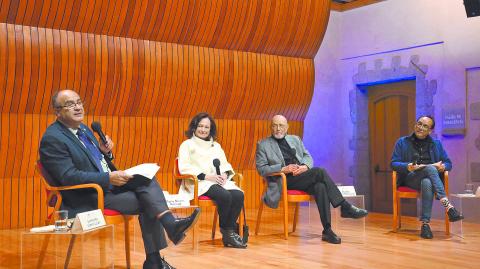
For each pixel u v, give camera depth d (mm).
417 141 6148
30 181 6605
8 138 6418
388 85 8781
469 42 7492
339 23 9305
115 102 7090
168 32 7297
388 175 8820
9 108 6418
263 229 6250
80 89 6785
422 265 4219
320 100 9195
